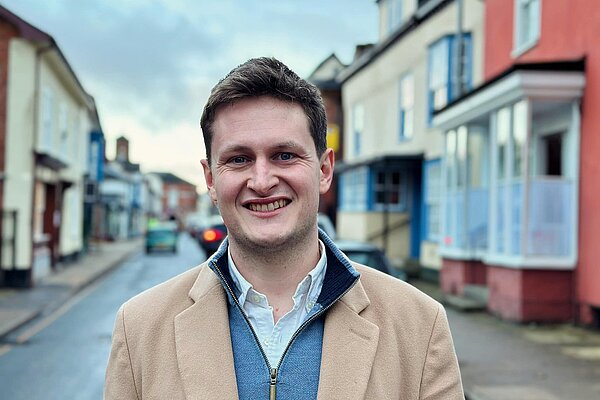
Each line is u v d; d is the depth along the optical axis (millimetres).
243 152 1849
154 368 1865
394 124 20562
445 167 14320
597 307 9898
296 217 1854
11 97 16562
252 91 1825
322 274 1922
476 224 13258
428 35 17797
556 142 12062
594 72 10000
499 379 7043
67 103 22250
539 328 10203
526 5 12750
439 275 17000
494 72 14070
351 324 1844
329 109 31969
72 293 16047
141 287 17719
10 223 16547
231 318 1891
